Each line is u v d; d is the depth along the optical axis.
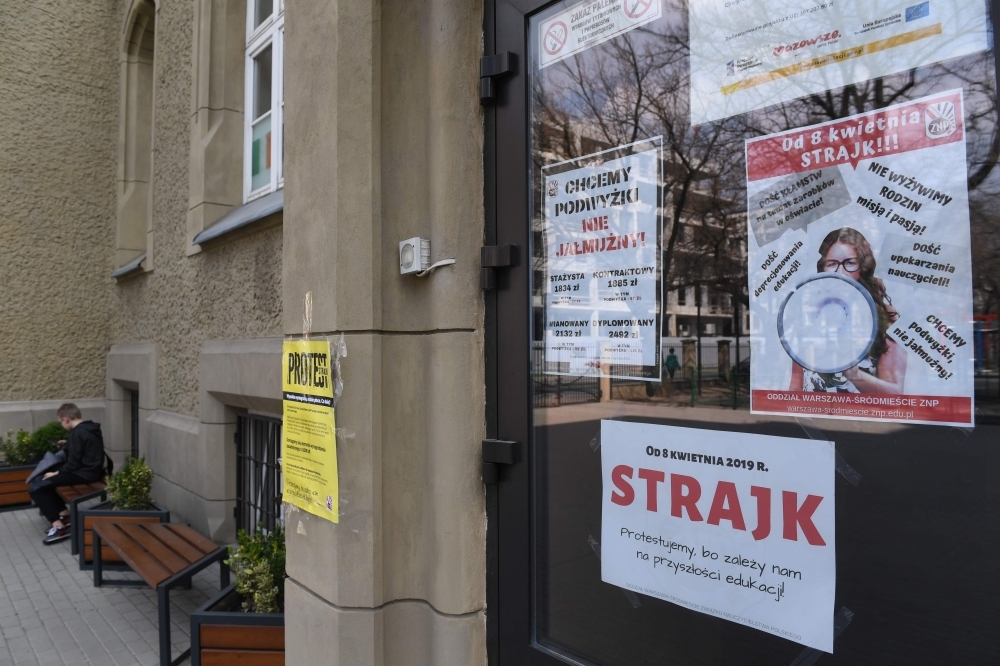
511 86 2.47
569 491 2.30
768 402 1.83
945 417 1.54
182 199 6.55
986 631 1.48
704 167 1.98
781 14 1.82
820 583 1.73
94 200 9.07
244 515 5.54
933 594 1.56
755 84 1.87
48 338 8.70
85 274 8.98
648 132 2.12
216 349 5.56
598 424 2.22
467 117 2.51
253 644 3.08
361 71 2.49
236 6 6.10
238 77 6.10
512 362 2.43
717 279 1.94
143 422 7.29
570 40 2.34
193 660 3.07
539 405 2.39
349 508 2.44
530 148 2.44
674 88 2.06
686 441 1.99
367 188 2.48
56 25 8.81
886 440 1.63
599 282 2.22
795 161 1.79
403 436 2.55
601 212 2.23
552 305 2.36
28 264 8.58
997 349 1.48
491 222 2.51
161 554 4.07
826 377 1.72
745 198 1.88
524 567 2.38
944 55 1.55
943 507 1.54
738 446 1.88
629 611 2.13
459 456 2.44
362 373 2.45
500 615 2.45
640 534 2.10
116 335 8.84
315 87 2.61
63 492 6.33
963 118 1.53
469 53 2.52
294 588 2.72
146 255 7.50
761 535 1.83
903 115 1.61
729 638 1.90
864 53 1.68
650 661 2.07
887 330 1.63
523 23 2.45
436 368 2.49
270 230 4.88
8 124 8.47
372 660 2.41
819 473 1.73
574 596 2.28
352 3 2.51
